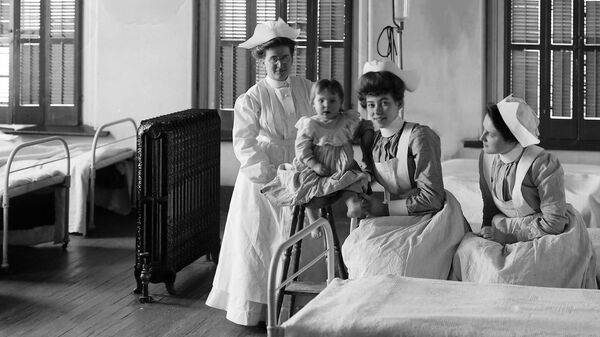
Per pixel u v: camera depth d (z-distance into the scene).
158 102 8.39
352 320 2.75
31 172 6.70
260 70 8.27
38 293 5.62
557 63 7.83
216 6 8.26
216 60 8.30
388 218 3.66
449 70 7.97
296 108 4.80
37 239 6.80
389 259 3.51
